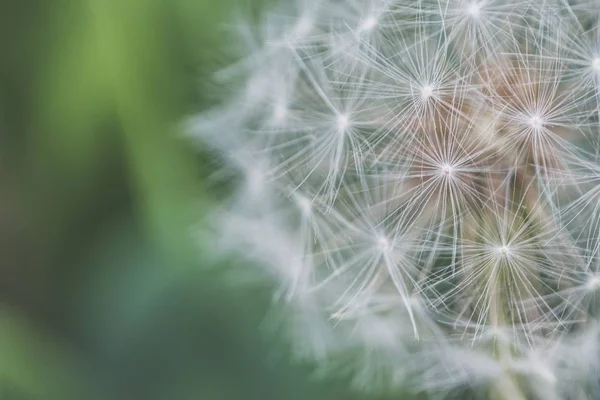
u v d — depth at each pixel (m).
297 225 0.14
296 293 0.14
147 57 0.16
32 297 0.16
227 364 0.16
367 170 0.13
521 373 0.13
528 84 0.13
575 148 0.13
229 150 0.15
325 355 0.15
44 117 0.16
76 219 0.16
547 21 0.13
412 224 0.13
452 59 0.13
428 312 0.13
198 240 0.16
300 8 0.14
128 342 0.16
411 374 0.15
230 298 0.16
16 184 0.16
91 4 0.15
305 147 0.14
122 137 0.16
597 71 0.13
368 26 0.14
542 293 0.13
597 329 0.13
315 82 0.14
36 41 0.16
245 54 0.15
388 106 0.13
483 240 0.13
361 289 0.14
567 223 0.13
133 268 0.16
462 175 0.13
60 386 0.16
